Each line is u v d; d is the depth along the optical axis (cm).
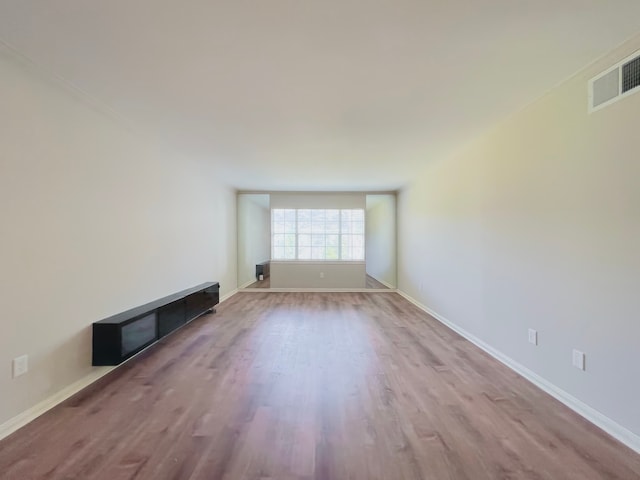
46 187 219
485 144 331
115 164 292
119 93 241
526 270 267
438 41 179
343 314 500
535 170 255
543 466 164
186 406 224
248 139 346
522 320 273
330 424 202
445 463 167
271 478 156
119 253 298
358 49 187
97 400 231
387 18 160
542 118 247
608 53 190
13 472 159
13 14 155
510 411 216
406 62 200
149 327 317
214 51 188
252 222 877
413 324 440
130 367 292
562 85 227
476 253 352
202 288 459
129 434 191
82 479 155
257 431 195
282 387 253
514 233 283
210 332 402
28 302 206
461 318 392
